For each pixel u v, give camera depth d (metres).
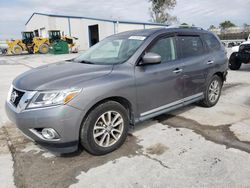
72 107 2.82
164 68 3.81
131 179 2.73
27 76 3.41
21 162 3.12
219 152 3.25
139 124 4.25
